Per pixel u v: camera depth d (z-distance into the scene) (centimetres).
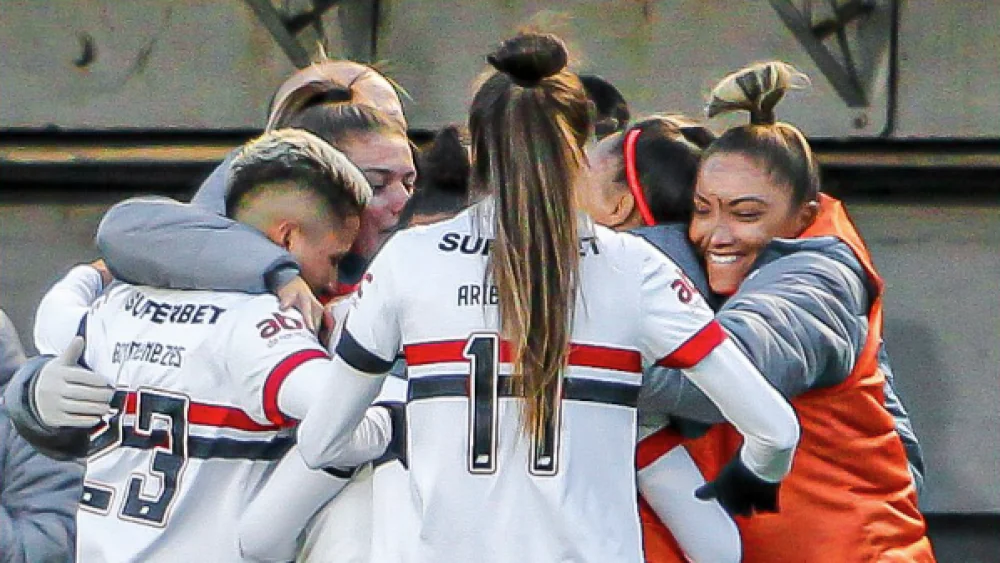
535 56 1021
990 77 2325
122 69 2444
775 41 2342
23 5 2452
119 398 1144
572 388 1002
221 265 1128
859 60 2328
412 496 1018
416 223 1132
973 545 2358
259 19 2409
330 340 1144
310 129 1280
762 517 1198
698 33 2350
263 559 1105
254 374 1084
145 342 1139
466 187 1132
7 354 1498
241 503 1108
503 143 1010
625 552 1004
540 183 1003
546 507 991
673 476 1104
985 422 2377
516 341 991
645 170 1235
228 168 1249
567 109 1020
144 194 2450
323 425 1019
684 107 2356
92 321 1193
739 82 1230
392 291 1016
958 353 2378
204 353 1110
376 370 1018
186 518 1108
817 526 1195
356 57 2380
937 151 2334
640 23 2353
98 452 1148
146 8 2436
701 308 1022
